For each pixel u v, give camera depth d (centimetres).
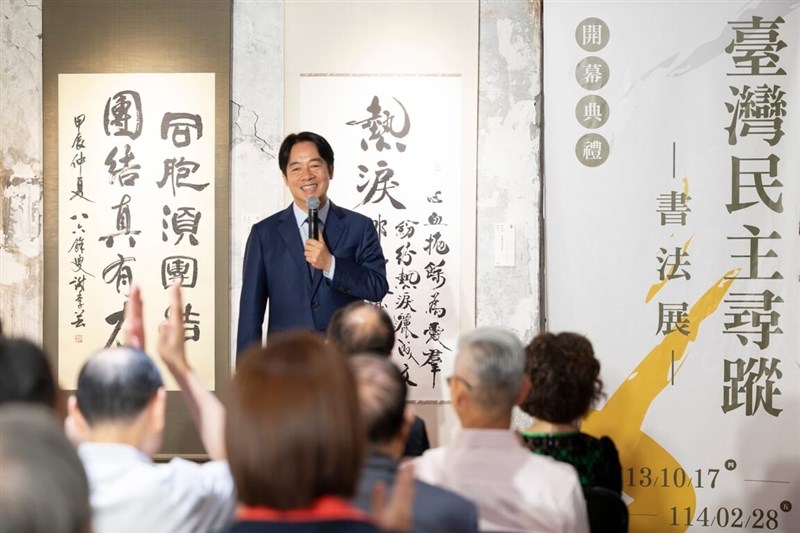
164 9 521
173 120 522
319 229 470
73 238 525
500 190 523
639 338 510
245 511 141
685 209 509
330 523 135
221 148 521
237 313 529
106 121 523
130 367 229
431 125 523
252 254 471
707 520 505
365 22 522
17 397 221
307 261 451
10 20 530
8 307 533
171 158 522
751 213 508
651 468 507
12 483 104
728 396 507
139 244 523
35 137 530
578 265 512
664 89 509
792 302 507
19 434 110
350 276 443
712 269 509
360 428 143
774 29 506
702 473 506
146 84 521
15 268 532
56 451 111
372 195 522
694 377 508
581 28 510
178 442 518
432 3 521
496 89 523
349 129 523
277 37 525
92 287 525
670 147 509
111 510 219
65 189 525
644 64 509
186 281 522
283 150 464
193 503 226
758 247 508
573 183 512
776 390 507
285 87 525
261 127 527
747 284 508
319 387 140
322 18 523
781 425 506
